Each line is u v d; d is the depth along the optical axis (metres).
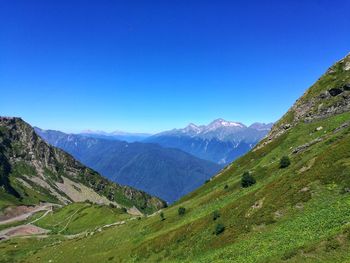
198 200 98.69
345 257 32.84
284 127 126.44
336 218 42.25
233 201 73.44
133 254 78.38
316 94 122.88
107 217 186.50
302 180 57.34
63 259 106.19
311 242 38.84
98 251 98.81
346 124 82.81
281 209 54.84
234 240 55.91
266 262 39.97
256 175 86.88
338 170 53.38
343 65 125.12
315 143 83.88
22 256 143.62
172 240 72.25
